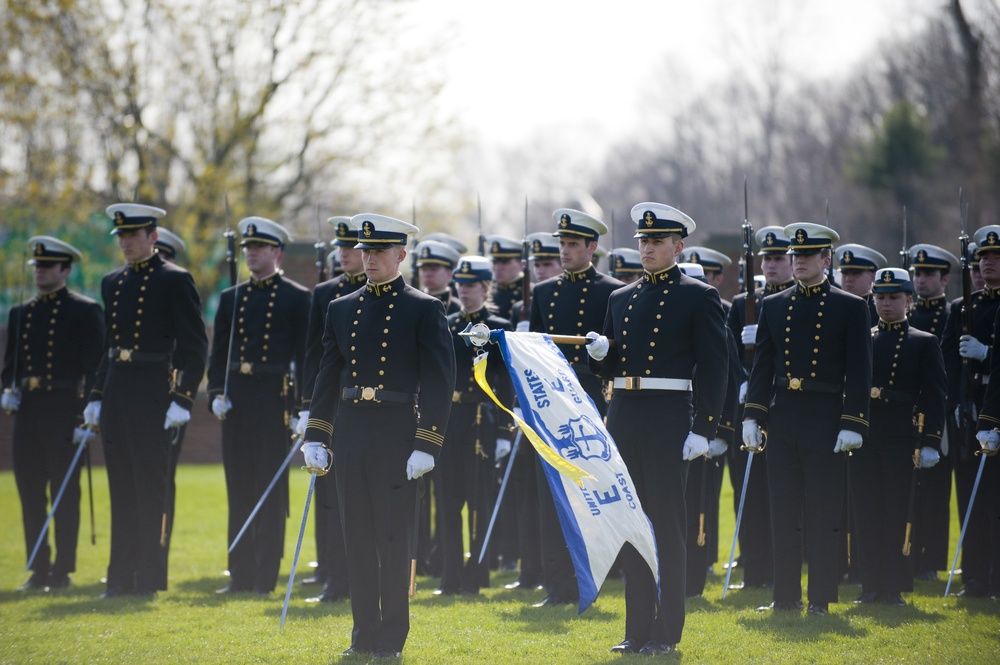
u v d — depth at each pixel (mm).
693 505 20344
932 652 16062
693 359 16469
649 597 16094
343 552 20844
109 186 54969
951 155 77812
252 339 22109
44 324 23484
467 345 21391
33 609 20141
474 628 17766
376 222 16406
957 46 80688
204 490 39156
